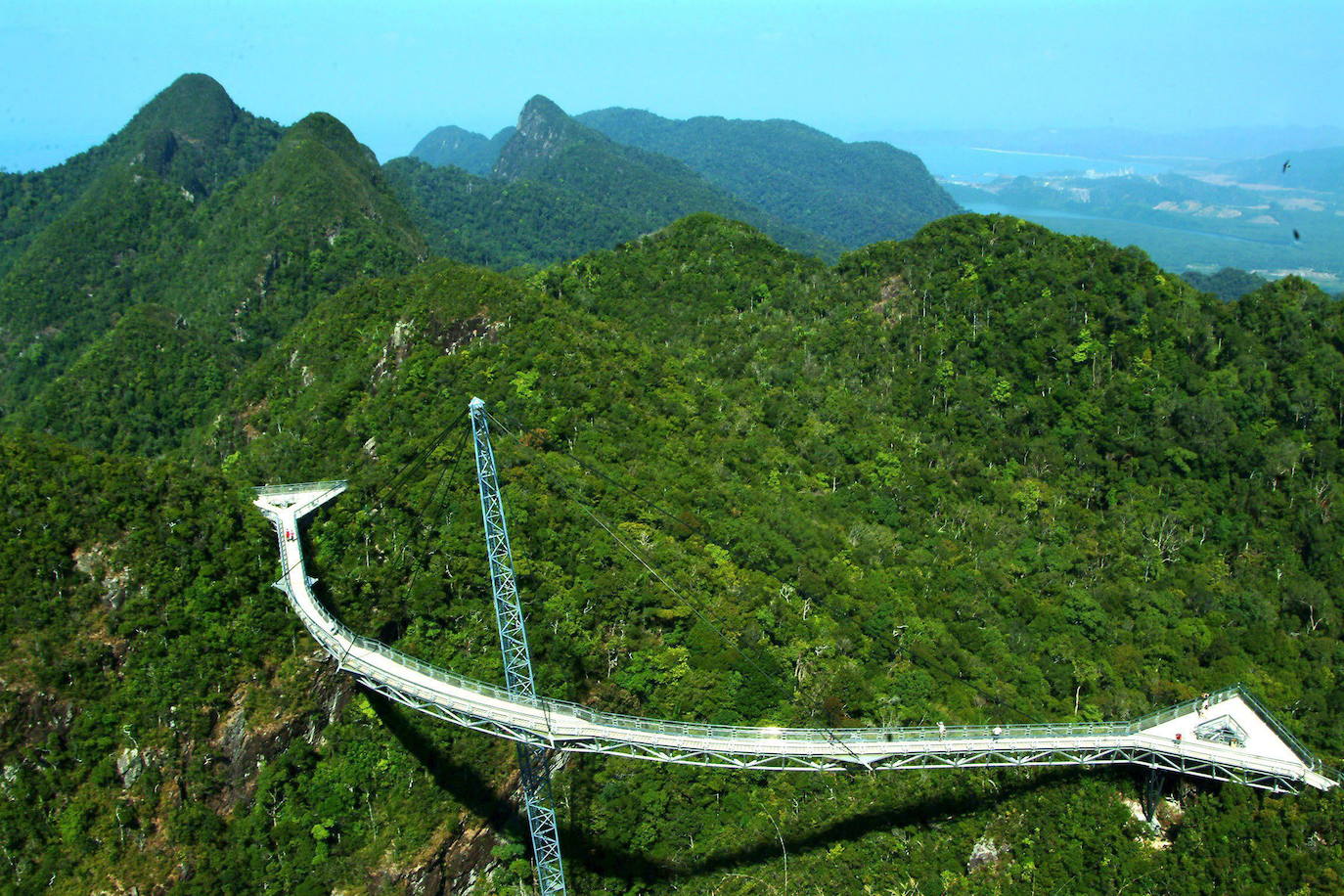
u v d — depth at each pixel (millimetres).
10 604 90188
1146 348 161875
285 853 90688
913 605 119812
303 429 140500
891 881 95188
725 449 141250
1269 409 151500
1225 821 97125
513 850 97250
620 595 107062
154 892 85375
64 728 88125
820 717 100688
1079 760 99812
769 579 116375
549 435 127562
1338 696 112688
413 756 97312
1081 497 149750
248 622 97062
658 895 94875
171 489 102938
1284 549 137625
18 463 98438
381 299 158750
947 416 162750
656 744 90312
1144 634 123812
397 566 107500
